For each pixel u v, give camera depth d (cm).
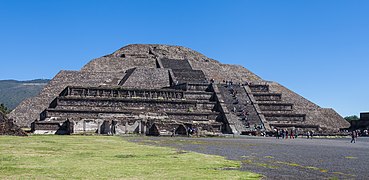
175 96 9688
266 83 12356
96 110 8369
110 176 1978
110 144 4309
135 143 4703
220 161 2742
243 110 9525
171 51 14338
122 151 3391
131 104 9006
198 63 13175
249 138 7056
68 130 7406
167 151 3497
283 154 3525
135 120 7638
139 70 11312
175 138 6519
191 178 1956
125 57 13100
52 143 4203
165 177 1980
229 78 12362
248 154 3462
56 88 10119
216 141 5697
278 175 2139
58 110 8106
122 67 12312
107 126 7506
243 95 10206
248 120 9175
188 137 7069
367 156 3453
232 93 10212
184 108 9350
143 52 14100
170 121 7875
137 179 1908
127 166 2359
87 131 7456
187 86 10094
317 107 11369
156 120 7781
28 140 4600
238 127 8806
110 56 13350
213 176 2027
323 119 10894
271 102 10244
